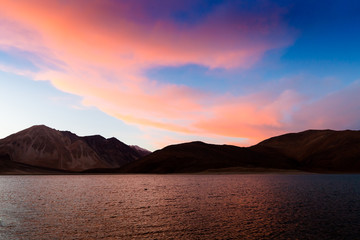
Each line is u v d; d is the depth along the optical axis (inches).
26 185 3442.4
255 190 2468.0
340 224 1072.2
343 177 5236.2
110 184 3599.9
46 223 1101.1
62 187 3083.2
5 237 894.4
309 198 1886.1
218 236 906.1
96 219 1181.7
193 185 3186.5
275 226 1041.5
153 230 984.9
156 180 4493.1
